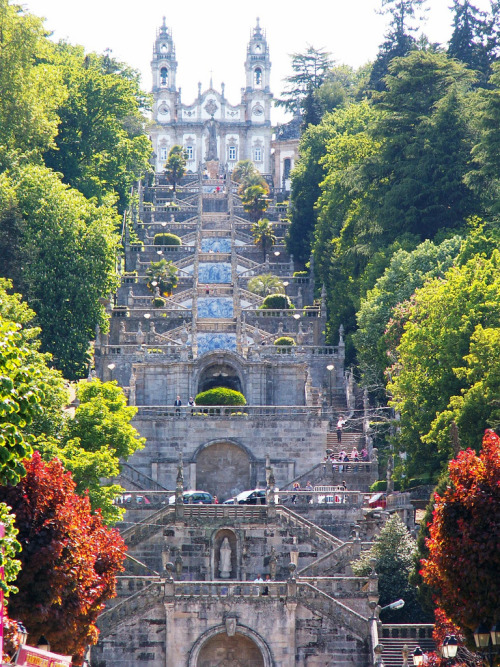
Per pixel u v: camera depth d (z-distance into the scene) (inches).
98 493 5191.9
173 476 7130.9
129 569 5856.3
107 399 5880.9
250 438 7190.0
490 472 3464.6
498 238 7253.9
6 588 2834.6
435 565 3629.4
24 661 3026.6
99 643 5324.8
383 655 5147.6
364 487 6939.0
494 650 3206.2
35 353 5438.0
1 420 2694.4
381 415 7839.6
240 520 6067.9
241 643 5398.6
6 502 3575.3
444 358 6161.4
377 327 7770.7
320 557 5851.4
